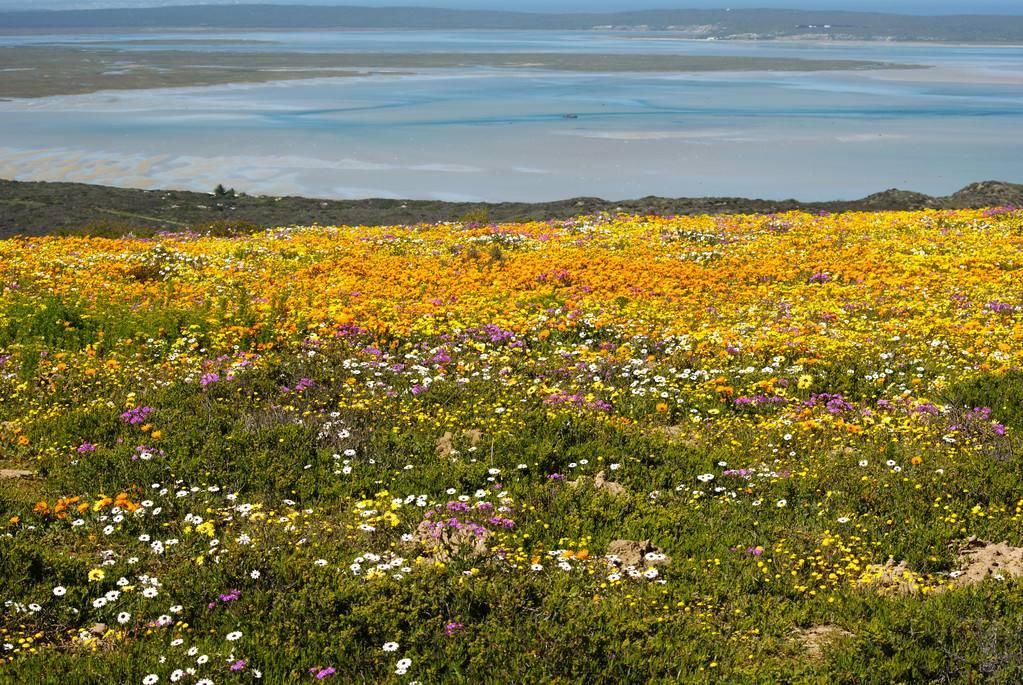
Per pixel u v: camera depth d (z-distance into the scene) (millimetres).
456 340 18953
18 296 21500
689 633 9094
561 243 33188
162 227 50156
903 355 17734
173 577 9930
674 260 28625
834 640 8969
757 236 33688
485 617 9234
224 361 17391
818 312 21500
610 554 10805
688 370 16984
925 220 36688
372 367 17016
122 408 14867
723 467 13234
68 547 10602
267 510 11852
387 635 8898
